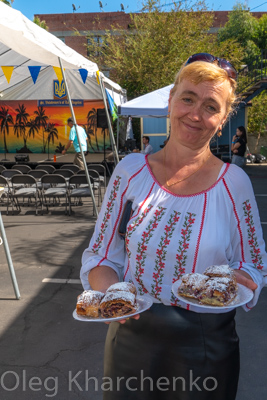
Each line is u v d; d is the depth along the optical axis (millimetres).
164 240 1476
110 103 12039
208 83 1412
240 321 3811
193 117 1421
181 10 19609
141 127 19703
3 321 3809
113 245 1617
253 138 24531
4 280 4871
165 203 1493
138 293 1546
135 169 1561
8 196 8781
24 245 6359
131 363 1554
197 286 1396
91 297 1410
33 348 3342
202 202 1476
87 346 3365
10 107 18781
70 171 9539
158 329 1504
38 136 18938
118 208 1586
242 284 1480
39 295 4414
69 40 30297
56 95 14820
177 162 1518
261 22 30094
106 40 21891
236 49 20797
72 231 7250
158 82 19672
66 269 5262
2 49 8383
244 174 1521
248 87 19203
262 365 3082
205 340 1487
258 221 1545
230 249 1538
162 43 19594
